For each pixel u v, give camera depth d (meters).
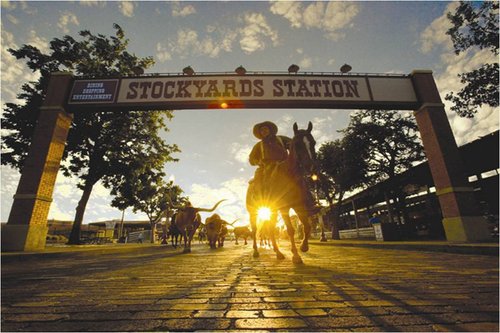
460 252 6.08
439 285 2.38
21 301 2.01
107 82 10.49
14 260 5.96
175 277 3.14
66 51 16.11
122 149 18.73
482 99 12.00
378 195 23.23
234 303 1.88
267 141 5.43
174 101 10.25
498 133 11.26
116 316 1.62
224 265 4.43
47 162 9.16
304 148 4.23
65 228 43.38
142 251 10.97
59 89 10.20
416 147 18.16
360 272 3.27
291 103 10.32
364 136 19.17
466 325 1.38
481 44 11.96
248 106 10.30
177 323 1.47
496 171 13.85
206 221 13.50
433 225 16.44
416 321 1.45
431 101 10.42
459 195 8.97
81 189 17.83
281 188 4.49
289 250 9.59
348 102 10.38
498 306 1.70
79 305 1.88
